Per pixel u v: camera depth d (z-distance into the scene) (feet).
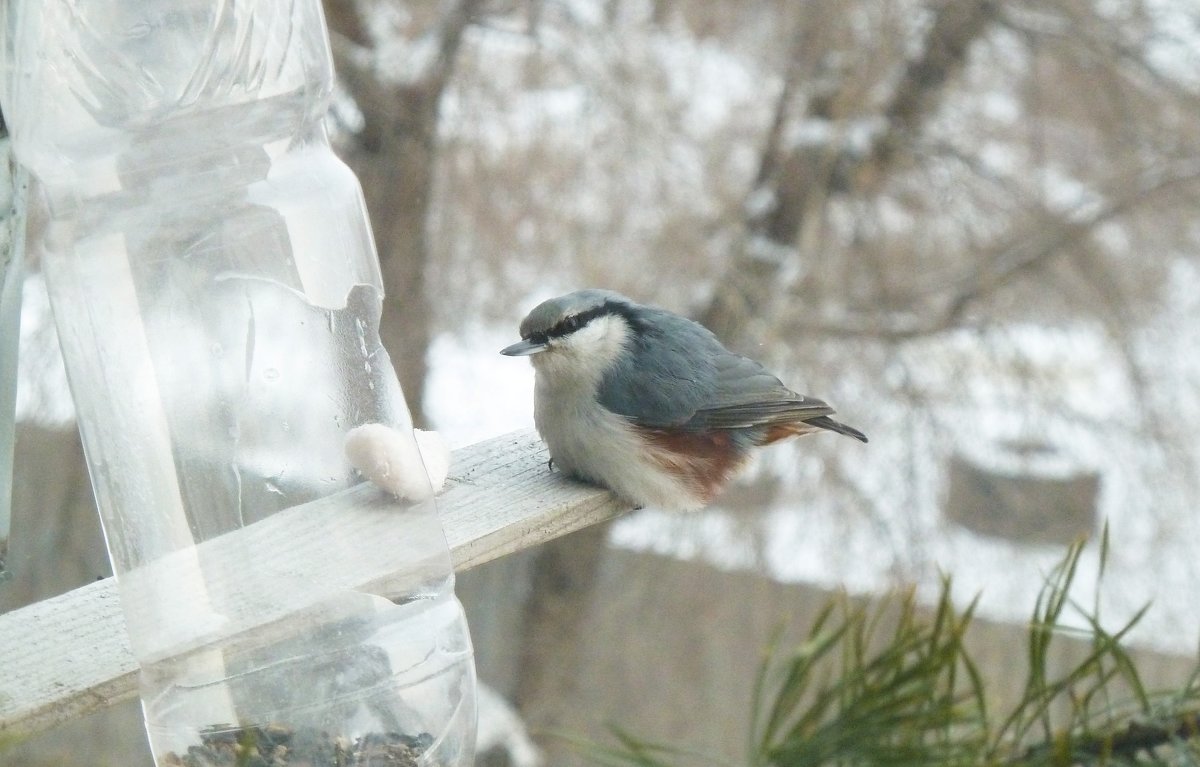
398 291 46.01
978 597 8.97
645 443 19.65
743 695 53.47
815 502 51.88
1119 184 52.21
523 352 19.75
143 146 11.59
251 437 11.61
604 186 48.11
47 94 11.22
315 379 11.92
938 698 8.96
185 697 11.07
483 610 58.34
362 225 12.70
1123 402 51.98
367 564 11.51
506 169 47.06
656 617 54.34
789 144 50.24
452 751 11.49
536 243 47.67
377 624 11.40
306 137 12.53
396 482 11.78
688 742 53.88
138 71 11.55
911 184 54.03
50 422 40.68
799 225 51.37
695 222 49.57
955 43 51.08
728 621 52.95
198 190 11.75
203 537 11.35
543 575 56.29
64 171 11.32
